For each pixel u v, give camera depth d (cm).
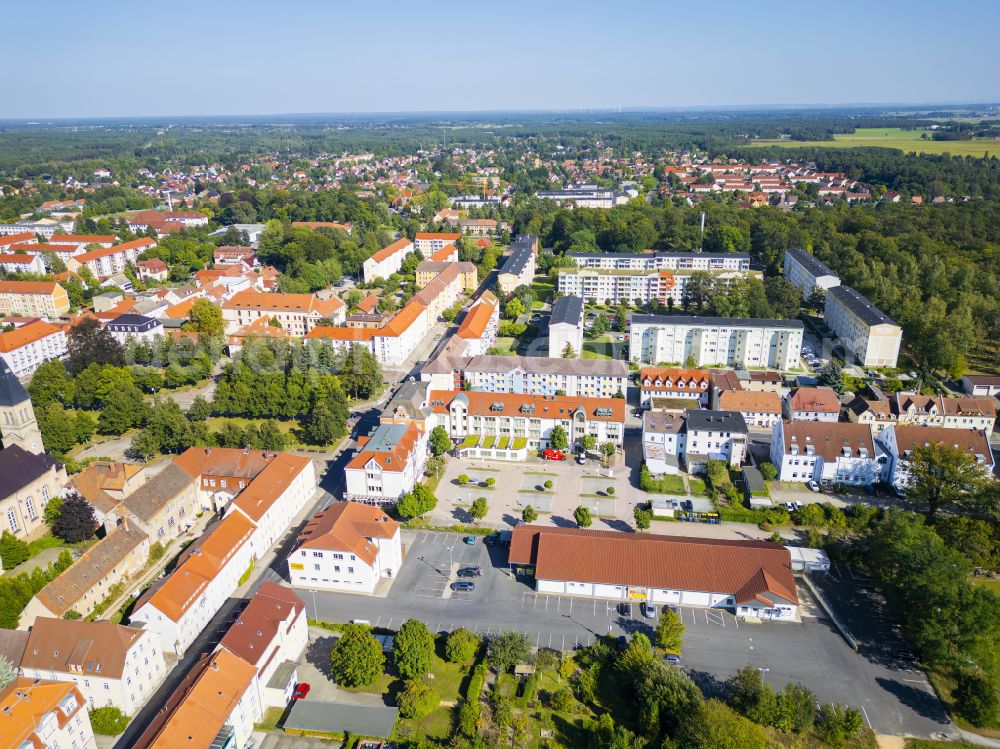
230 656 11362
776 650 13262
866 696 12212
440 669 12750
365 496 18100
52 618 12044
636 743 10838
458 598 14738
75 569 14100
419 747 10825
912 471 17525
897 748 11175
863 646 13400
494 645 12638
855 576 15475
